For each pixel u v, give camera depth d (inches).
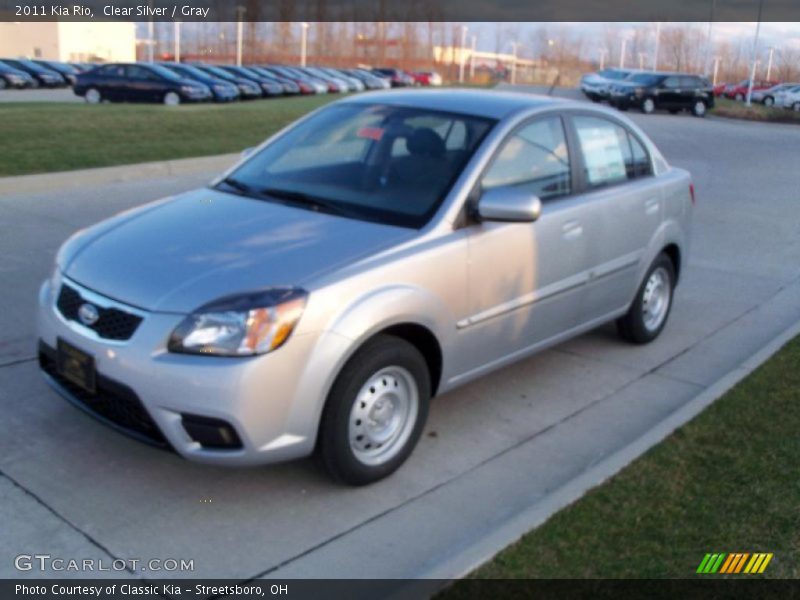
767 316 288.2
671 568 134.2
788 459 172.4
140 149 542.6
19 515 143.2
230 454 139.9
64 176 430.3
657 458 170.6
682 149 797.2
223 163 534.0
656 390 217.8
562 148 203.5
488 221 171.8
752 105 1876.2
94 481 155.2
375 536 145.4
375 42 2930.6
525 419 195.5
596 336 256.2
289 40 2541.8
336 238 160.2
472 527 149.9
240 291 141.6
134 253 156.3
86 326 148.7
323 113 211.5
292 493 156.2
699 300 303.7
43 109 704.4
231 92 1160.2
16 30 2295.8
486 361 182.7
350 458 152.4
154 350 138.7
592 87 1482.5
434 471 168.6
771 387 211.5
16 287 260.1
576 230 199.9
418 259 159.2
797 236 423.5
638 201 224.8
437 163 180.1
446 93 209.2
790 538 143.9
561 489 156.9
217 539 141.4
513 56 3555.6
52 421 175.8
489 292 175.6
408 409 163.2
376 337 153.3
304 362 141.3
